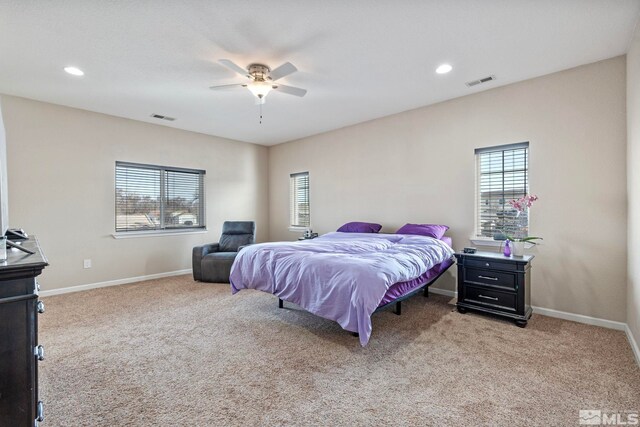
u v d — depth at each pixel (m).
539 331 2.64
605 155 2.74
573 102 2.90
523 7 2.01
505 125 3.31
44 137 3.73
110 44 2.43
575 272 2.90
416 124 4.07
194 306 3.35
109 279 4.26
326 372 1.99
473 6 2.00
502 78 3.13
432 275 3.12
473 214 3.59
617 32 2.30
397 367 2.05
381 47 2.51
